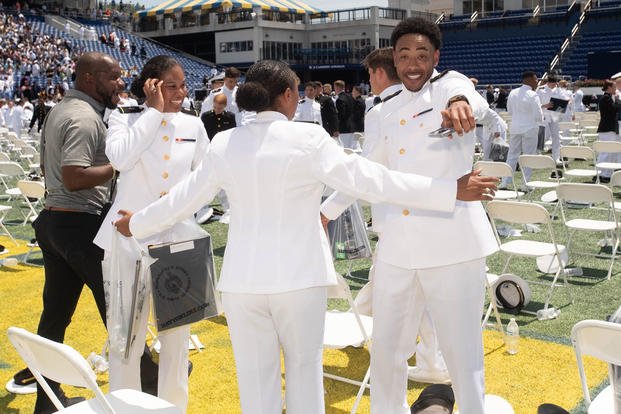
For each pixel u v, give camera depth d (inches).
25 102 984.9
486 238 113.7
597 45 1384.1
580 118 660.1
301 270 95.5
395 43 113.3
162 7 1988.2
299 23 1940.2
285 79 99.6
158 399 108.1
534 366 166.9
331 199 124.4
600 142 379.9
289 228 96.5
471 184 97.2
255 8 1823.3
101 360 173.5
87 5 2359.7
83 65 140.3
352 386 160.6
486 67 1498.5
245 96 97.8
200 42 2053.4
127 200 127.5
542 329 193.9
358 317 140.1
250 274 95.3
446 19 1734.7
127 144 122.7
